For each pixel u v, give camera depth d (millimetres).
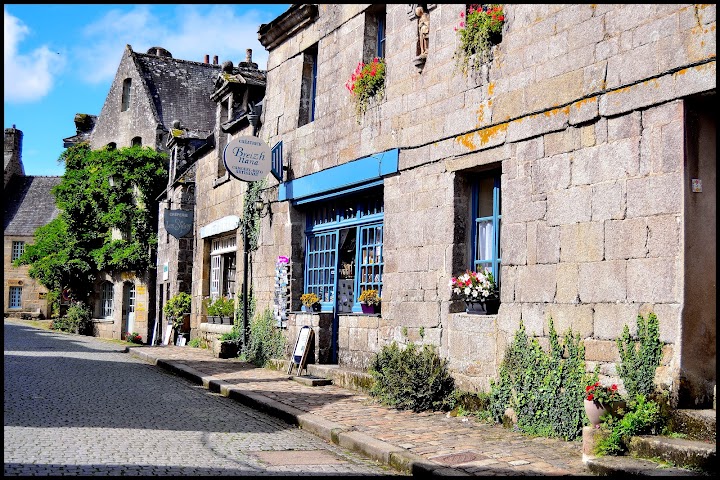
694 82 6484
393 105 10789
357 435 7648
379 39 11859
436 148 9781
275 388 11070
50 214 46125
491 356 8531
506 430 7914
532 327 7984
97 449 6840
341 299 12391
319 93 12953
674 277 6551
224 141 18203
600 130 7387
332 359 12320
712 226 6711
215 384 11648
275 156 14102
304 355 12094
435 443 7270
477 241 9453
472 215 9516
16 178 48219
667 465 5906
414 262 10125
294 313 13062
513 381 8102
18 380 11742
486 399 8492
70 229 29438
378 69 11086
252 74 17422
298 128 13609
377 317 11016
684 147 6586
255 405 10016
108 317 29938
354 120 11758
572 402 7395
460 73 9414
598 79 7418
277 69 14797
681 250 6508
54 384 11484
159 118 28594
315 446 7660
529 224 8148
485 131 8891
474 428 8023
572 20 7773
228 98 17766
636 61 7035
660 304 6652
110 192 28188
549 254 7859
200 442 7500
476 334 8773
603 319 7180
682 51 6609
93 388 11258
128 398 10406
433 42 10008
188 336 20984
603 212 7281
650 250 6789
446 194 9555
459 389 9016
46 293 44938
